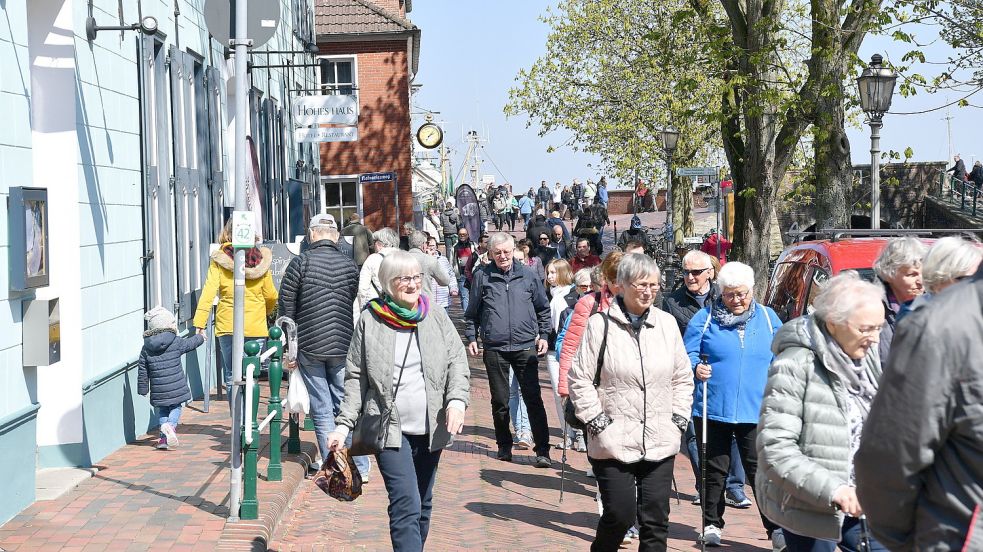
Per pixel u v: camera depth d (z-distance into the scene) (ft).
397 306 22.76
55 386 32.89
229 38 29.19
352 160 117.80
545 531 30.01
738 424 27.04
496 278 40.06
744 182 70.28
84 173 34.50
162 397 36.52
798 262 37.86
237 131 27.48
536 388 39.73
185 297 48.16
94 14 36.19
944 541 10.11
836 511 16.63
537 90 159.33
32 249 28.09
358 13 117.60
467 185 129.39
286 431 40.52
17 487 27.58
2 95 27.35
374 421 22.38
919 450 10.09
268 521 27.22
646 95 151.64
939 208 173.78
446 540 28.86
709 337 27.17
